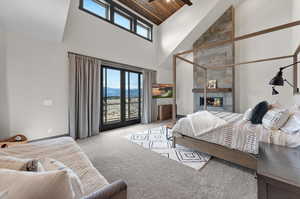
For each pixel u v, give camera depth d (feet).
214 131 6.56
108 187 2.20
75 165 3.68
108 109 13.10
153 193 4.63
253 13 13.60
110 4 12.72
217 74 15.17
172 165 6.43
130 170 6.03
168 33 16.61
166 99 19.20
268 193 2.64
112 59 12.79
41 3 6.85
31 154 4.19
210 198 4.38
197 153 7.73
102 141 9.86
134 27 14.99
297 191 2.30
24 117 8.34
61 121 9.80
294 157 3.45
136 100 15.87
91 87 11.10
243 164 5.73
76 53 10.41
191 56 18.04
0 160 2.41
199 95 16.43
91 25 11.30
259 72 13.43
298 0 9.50
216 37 15.16
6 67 7.75
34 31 8.23
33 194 1.56
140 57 15.52
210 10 13.41
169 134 11.54
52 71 9.34
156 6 14.79
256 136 5.40
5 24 7.43
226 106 14.47
